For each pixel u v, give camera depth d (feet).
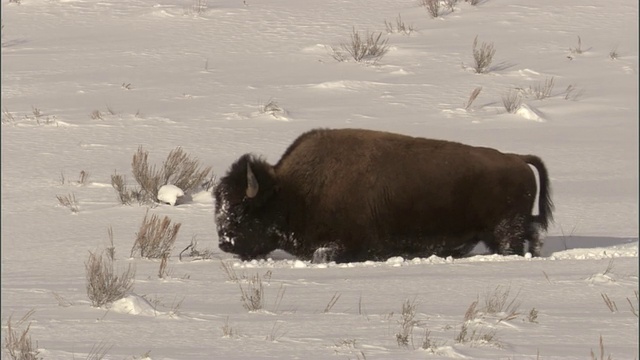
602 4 492.13
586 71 382.83
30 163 259.60
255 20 471.21
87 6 508.94
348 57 402.93
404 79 370.12
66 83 368.89
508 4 493.36
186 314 105.40
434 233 157.79
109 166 256.93
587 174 244.22
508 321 101.55
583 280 128.06
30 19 488.85
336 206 156.66
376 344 88.79
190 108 328.49
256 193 155.33
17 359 78.33
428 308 111.34
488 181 157.99
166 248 163.94
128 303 107.24
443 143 160.66
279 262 154.71
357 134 159.94
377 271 142.00
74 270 151.02
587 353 85.97
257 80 371.35
